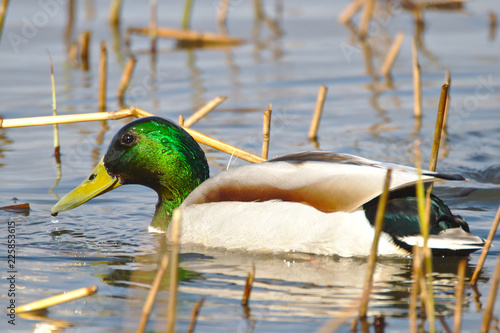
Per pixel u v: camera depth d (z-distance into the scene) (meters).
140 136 10.73
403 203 9.05
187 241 10.09
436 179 8.64
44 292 8.47
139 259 9.57
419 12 26.34
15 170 13.46
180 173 10.73
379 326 7.45
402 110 17.17
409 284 8.54
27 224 10.92
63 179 13.01
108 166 10.91
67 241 10.27
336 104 17.73
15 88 19.03
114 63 21.75
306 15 27.91
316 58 22.25
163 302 8.14
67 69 21.02
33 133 15.84
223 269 9.12
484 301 8.00
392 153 14.36
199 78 20.02
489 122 16.28
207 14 28.02
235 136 15.36
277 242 9.51
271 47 23.77
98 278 8.89
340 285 8.55
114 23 26.36
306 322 7.56
